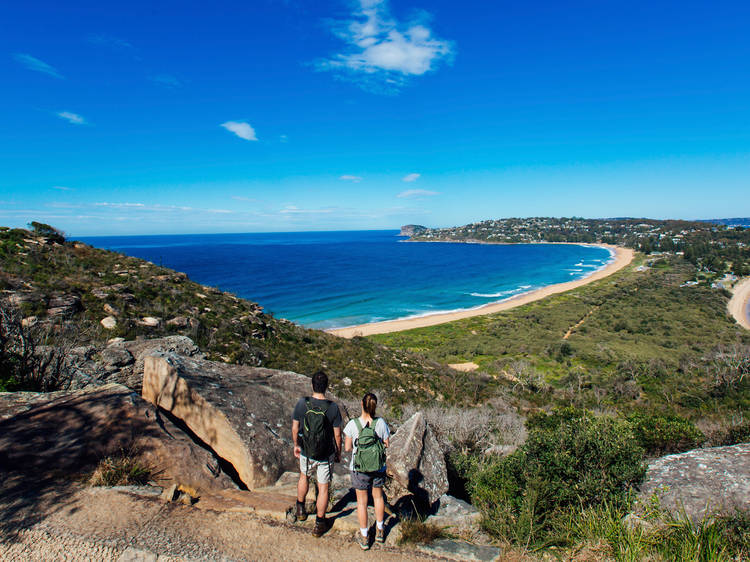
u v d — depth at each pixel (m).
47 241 22.36
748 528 4.04
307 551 3.71
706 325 63.19
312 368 19.84
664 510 4.59
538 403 28.17
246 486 5.20
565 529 4.36
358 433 4.04
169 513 3.97
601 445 4.98
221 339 18.73
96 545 3.42
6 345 7.82
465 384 27.25
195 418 6.05
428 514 4.96
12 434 4.80
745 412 27.38
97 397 5.66
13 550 3.30
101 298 17.08
